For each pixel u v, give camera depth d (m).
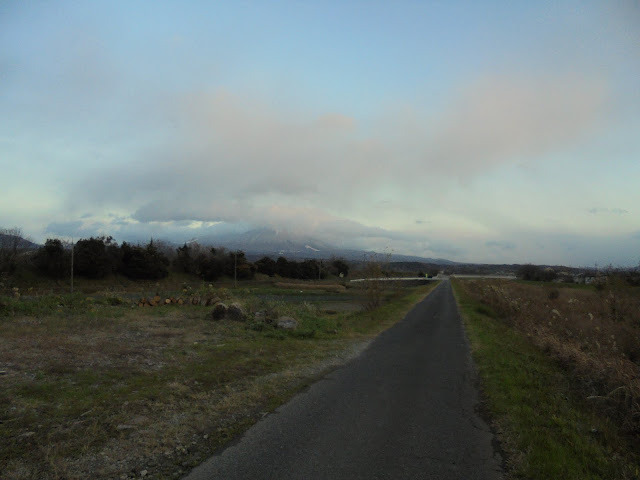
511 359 10.38
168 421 5.49
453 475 4.20
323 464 4.37
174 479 3.97
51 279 45.59
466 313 24.28
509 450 4.89
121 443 4.72
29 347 9.17
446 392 7.47
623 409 6.60
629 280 25.22
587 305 23.88
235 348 10.84
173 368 8.41
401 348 12.36
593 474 4.30
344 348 12.02
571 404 6.95
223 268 63.97
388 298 36.75
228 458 4.46
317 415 5.99
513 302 24.31
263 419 5.77
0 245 45.28
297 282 68.38
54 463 4.14
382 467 4.34
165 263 59.19
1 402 5.75
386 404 6.63
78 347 9.59
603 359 9.65
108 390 6.65
